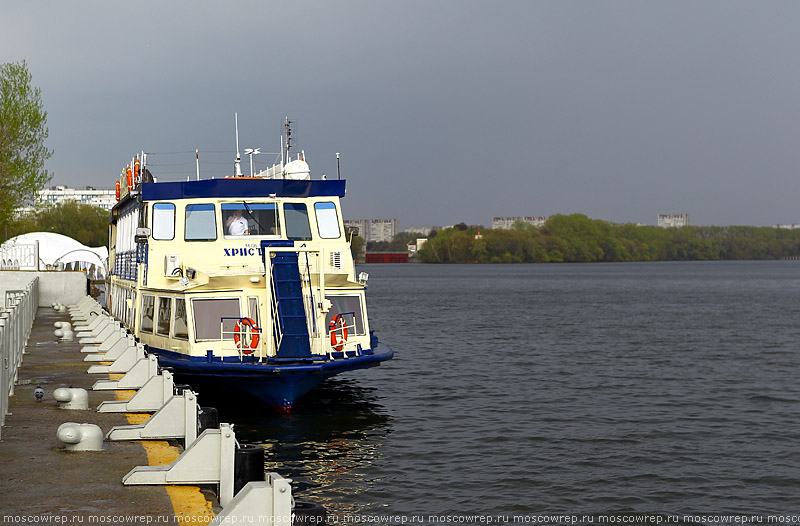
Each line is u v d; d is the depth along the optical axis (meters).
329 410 27.19
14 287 48.09
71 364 22.06
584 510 17.36
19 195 50.12
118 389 17.97
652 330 62.78
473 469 20.27
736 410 28.56
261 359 23.17
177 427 13.27
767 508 17.62
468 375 37.22
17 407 15.81
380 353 24.88
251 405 24.98
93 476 10.82
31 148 50.31
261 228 25.62
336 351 24.00
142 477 10.41
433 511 17.09
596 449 22.52
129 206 33.22
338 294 24.53
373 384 34.19
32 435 13.26
